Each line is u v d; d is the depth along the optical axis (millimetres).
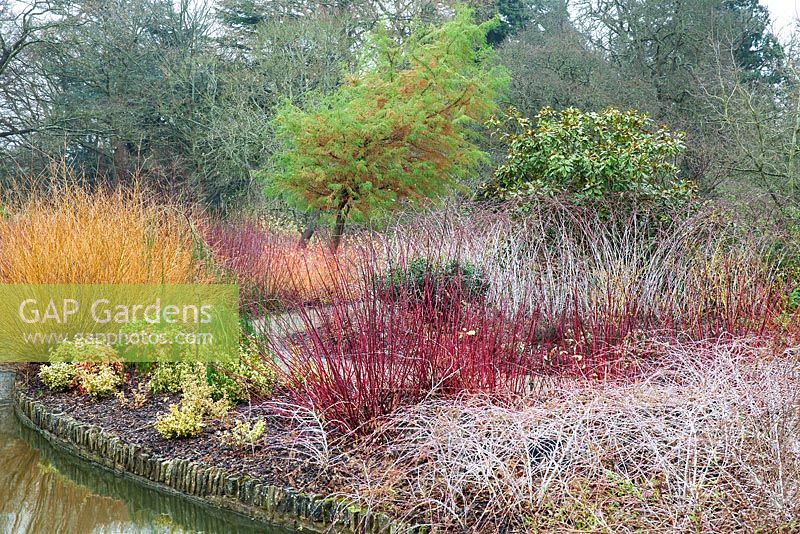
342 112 12273
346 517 4191
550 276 6977
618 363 5664
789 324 6168
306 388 5242
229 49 24453
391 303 5738
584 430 4285
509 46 20750
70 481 5469
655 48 20250
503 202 9812
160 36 23625
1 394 7121
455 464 4195
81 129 19734
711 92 17016
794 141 11055
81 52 20672
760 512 3674
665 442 4320
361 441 4781
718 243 7488
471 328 5547
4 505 5012
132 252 7527
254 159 19797
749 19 19328
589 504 3867
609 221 8414
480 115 14023
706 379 4773
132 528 4758
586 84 19031
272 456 4902
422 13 21141
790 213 9773
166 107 21375
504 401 4934
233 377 5762
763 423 3994
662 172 10008
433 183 13016
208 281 7926
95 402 6246
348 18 21625
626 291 6691
